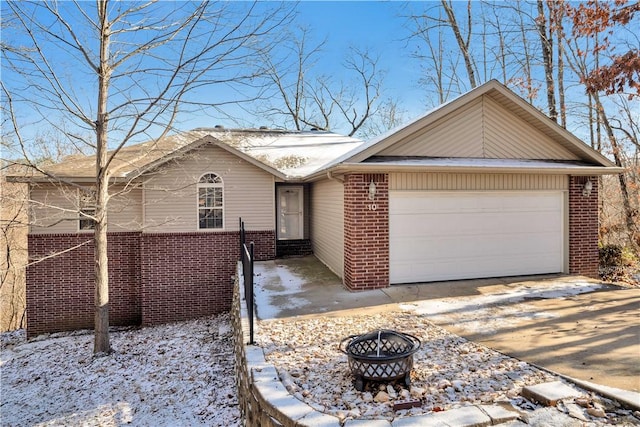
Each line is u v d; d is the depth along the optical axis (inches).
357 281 338.6
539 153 386.6
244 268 362.6
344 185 361.1
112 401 281.4
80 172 473.1
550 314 262.8
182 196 487.5
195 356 350.0
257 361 186.1
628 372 168.6
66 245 478.9
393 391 154.6
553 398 140.4
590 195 392.2
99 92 376.2
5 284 728.3
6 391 321.1
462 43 800.9
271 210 514.6
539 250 387.5
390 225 351.6
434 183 356.2
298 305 297.4
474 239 371.2
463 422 125.3
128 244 494.9
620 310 268.7
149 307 483.5
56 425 258.2
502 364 180.4
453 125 364.5
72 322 484.4
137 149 566.3
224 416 233.8
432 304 294.5
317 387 161.2
